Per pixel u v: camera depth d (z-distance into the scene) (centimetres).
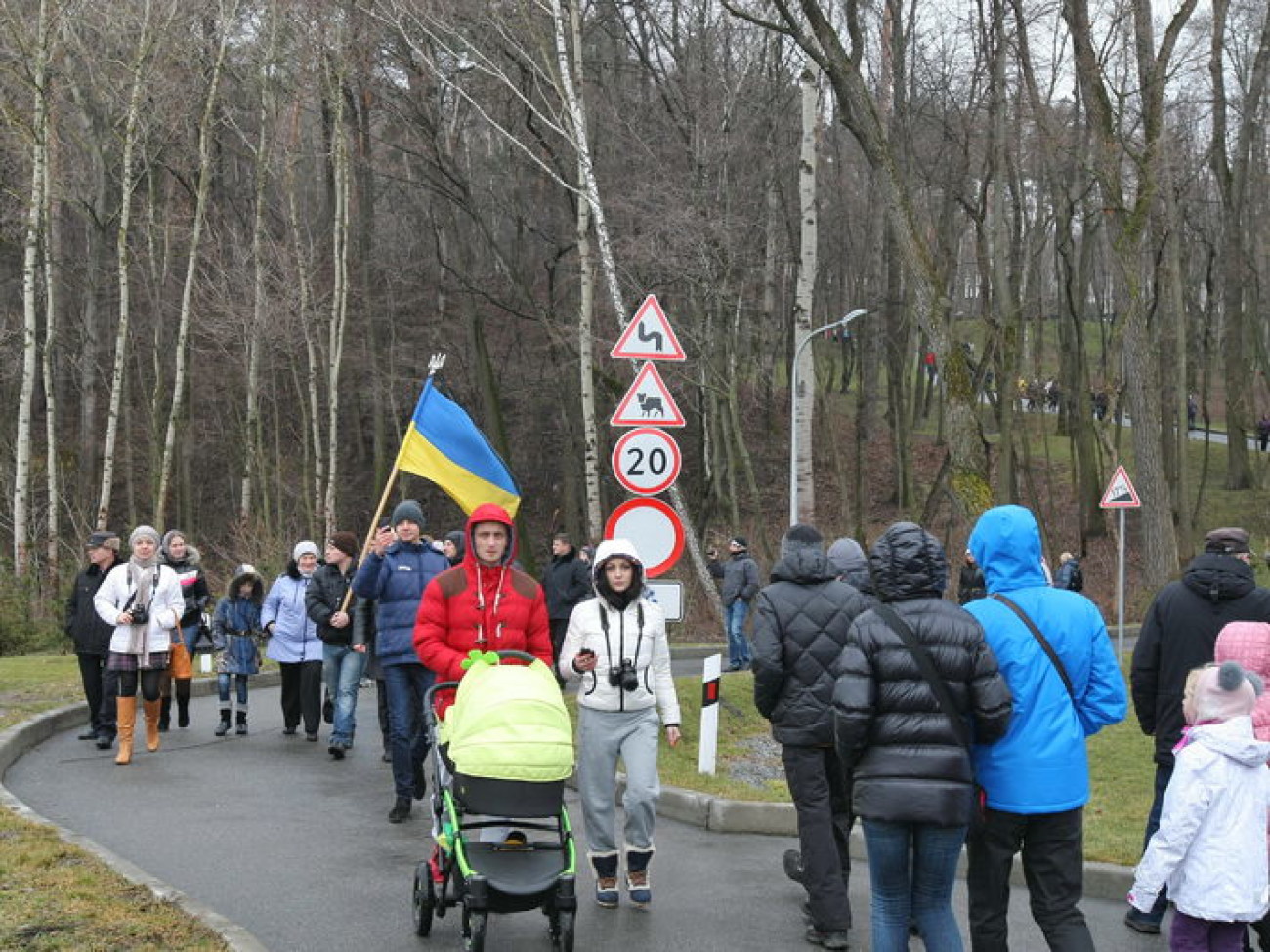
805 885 945
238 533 4625
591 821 1028
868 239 5856
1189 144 5406
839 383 8788
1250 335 6456
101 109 4838
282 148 5166
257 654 1950
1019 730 755
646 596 1050
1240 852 754
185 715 1994
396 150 5322
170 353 6450
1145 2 2856
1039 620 767
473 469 1558
